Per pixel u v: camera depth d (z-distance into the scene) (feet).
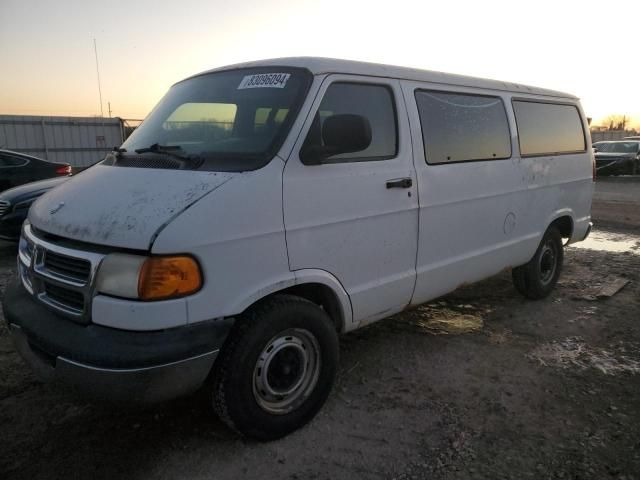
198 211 8.66
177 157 10.25
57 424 10.68
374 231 11.57
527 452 9.95
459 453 9.90
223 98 11.50
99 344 8.30
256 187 9.37
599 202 46.98
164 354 8.25
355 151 10.32
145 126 12.61
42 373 9.21
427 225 12.89
